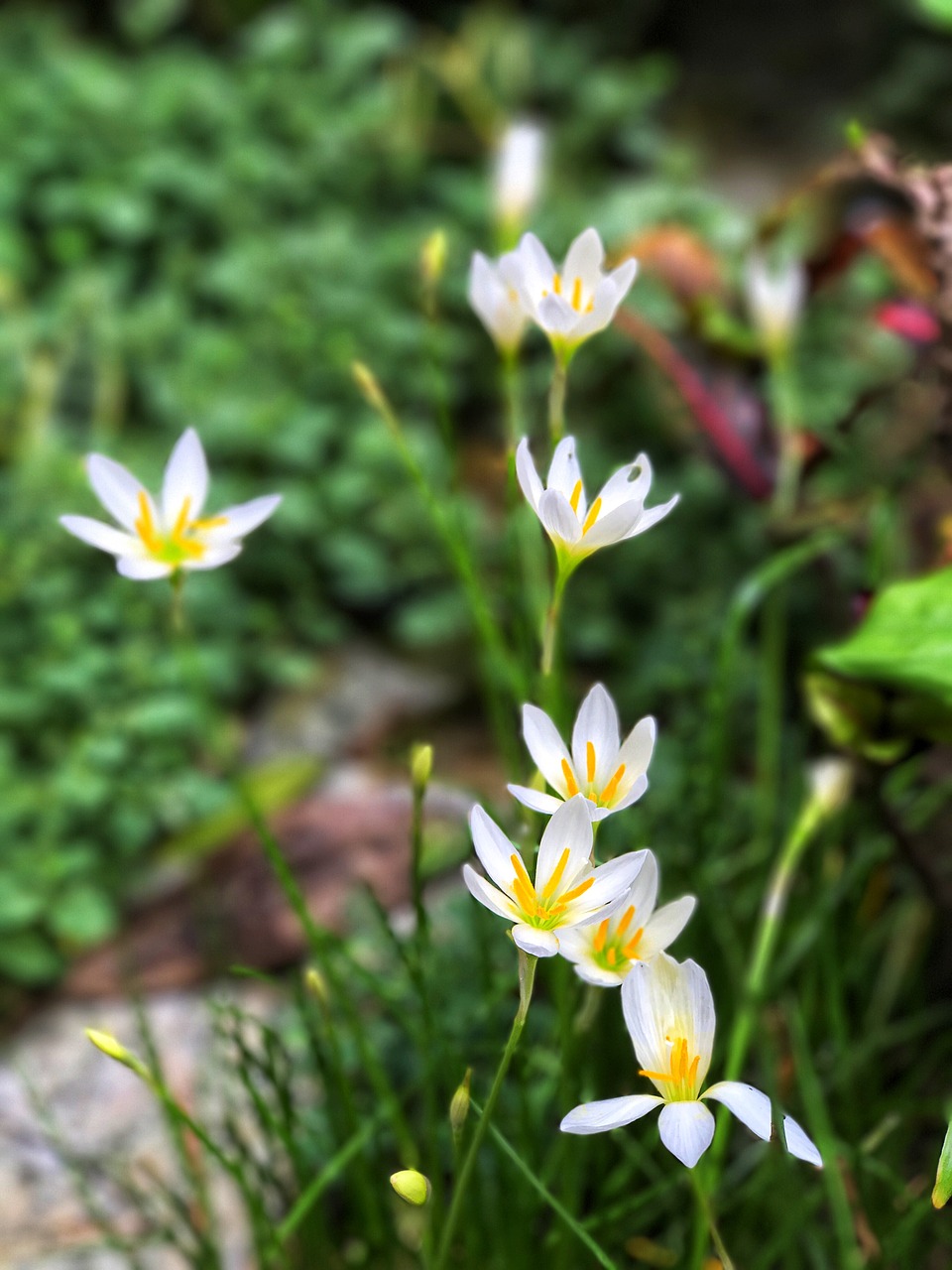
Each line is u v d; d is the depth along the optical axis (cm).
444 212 118
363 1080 55
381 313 103
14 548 84
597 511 32
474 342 106
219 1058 54
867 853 56
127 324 101
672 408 88
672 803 58
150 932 73
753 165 142
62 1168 61
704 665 78
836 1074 51
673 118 149
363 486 94
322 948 44
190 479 37
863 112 138
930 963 60
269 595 95
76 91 114
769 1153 48
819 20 151
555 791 31
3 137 113
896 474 63
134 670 82
